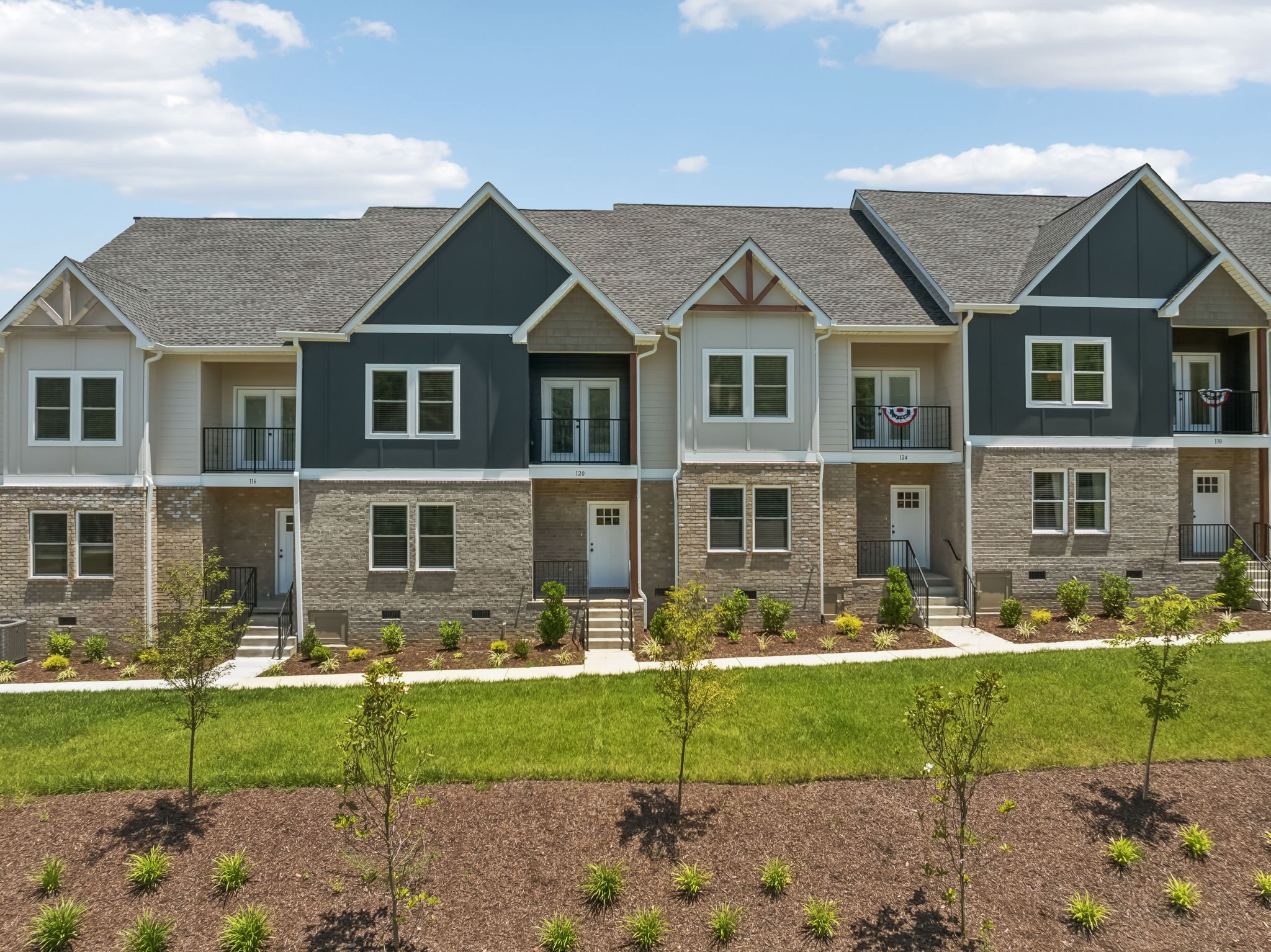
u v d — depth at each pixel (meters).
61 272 19.52
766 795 11.84
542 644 19.31
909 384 23.12
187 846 10.97
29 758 12.95
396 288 19.84
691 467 20.33
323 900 10.23
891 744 12.98
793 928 9.79
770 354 20.55
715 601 20.33
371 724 9.67
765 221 26.28
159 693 15.15
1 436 19.97
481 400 19.94
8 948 9.58
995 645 18.19
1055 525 21.33
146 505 19.91
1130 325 21.33
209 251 23.88
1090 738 13.05
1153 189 21.27
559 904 10.19
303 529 19.67
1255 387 22.31
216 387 21.53
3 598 19.80
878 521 23.20
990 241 23.92
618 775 12.22
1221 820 11.26
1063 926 9.74
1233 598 20.14
